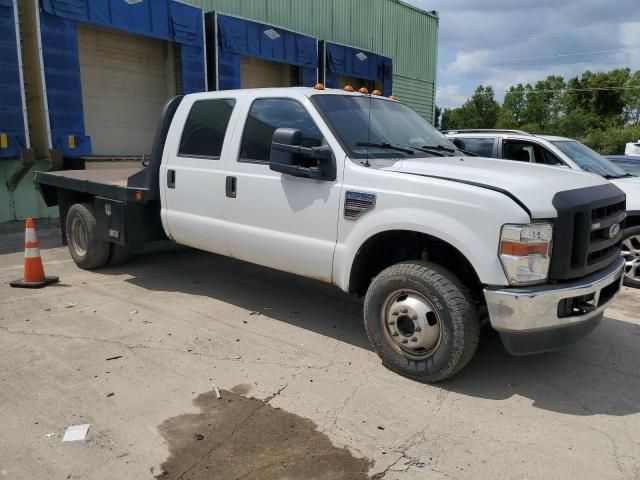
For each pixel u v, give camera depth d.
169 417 3.36
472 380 3.96
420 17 22.73
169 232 5.70
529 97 95.81
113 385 3.74
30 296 5.64
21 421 3.27
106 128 12.88
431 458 3.01
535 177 3.79
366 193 3.98
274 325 4.96
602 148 71.25
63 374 3.88
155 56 13.69
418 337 3.78
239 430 3.23
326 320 5.13
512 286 3.44
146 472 2.83
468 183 3.62
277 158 4.33
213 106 5.29
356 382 3.88
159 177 5.70
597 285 3.65
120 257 6.76
